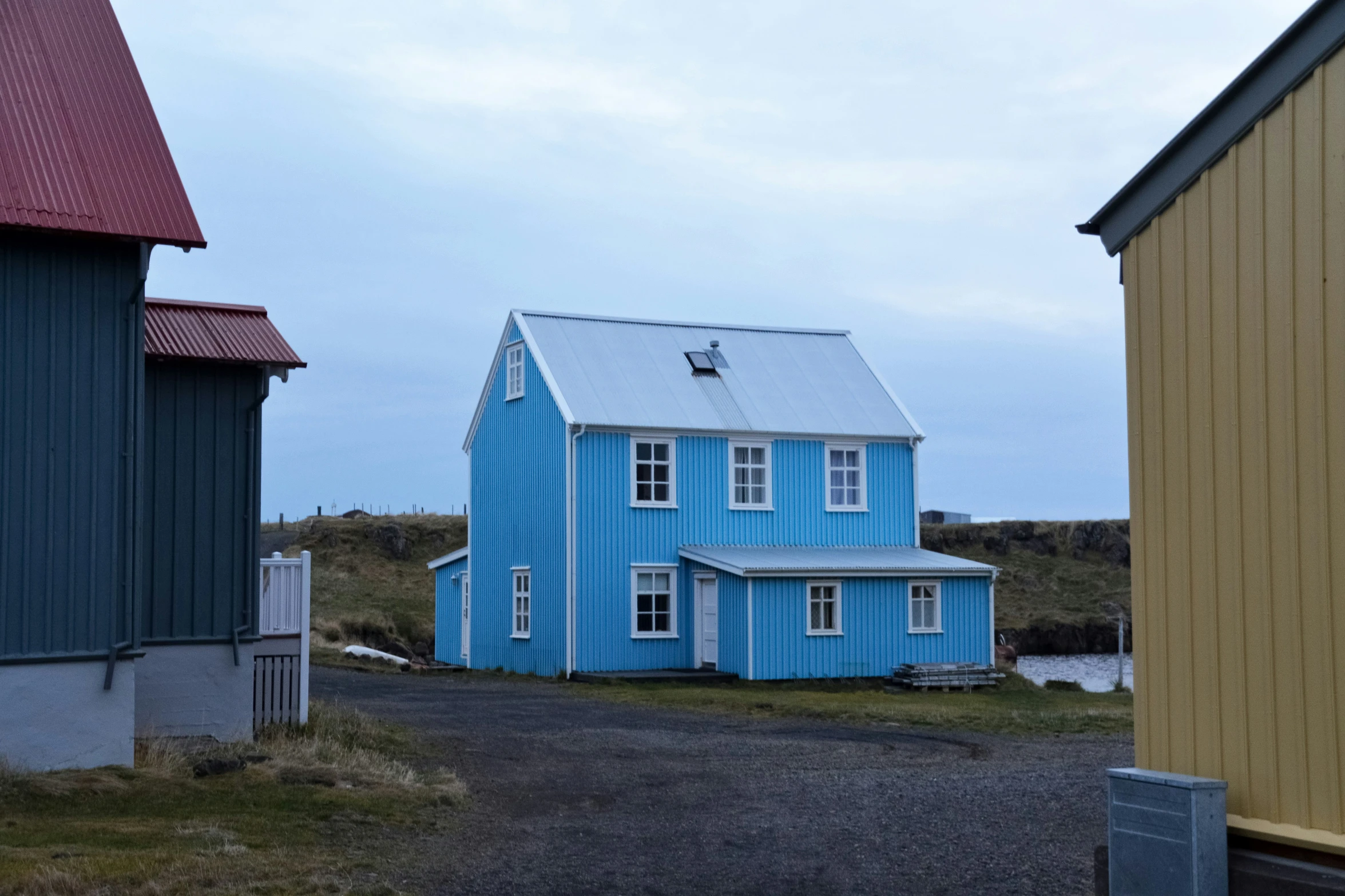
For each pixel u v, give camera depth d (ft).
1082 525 234.58
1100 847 24.53
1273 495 21.12
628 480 95.35
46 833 30.09
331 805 36.14
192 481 48.16
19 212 37.63
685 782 44.62
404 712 64.69
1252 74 21.43
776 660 90.79
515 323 104.58
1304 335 20.66
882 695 85.87
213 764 39.40
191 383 48.44
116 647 38.99
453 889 28.04
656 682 89.81
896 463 105.60
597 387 98.17
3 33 43.47
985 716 68.23
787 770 47.85
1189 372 22.84
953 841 33.94
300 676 51.37
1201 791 21.25
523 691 81.61
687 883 29.25
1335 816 19.97
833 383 108.78
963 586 98.58
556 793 42.09
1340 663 19.93
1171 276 23.32
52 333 38.75
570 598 92.27
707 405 100.42
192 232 40.19
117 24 46.16
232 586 48.62
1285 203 21.02
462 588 115.14
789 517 100.89
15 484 37.96
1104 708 78.74
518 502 102.32
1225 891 21.20
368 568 184.14
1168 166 23.26
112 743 38.91
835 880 29.60
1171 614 23.16
